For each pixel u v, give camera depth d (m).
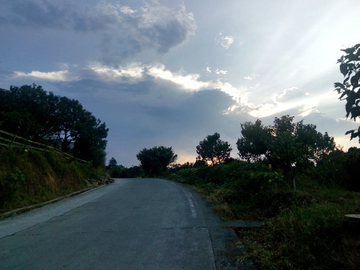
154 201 11.00
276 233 5.20
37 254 4.99
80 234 6.30
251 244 4.97
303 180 11.02
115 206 10.12
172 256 4.72
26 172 11.73
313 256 3.96
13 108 15.97
